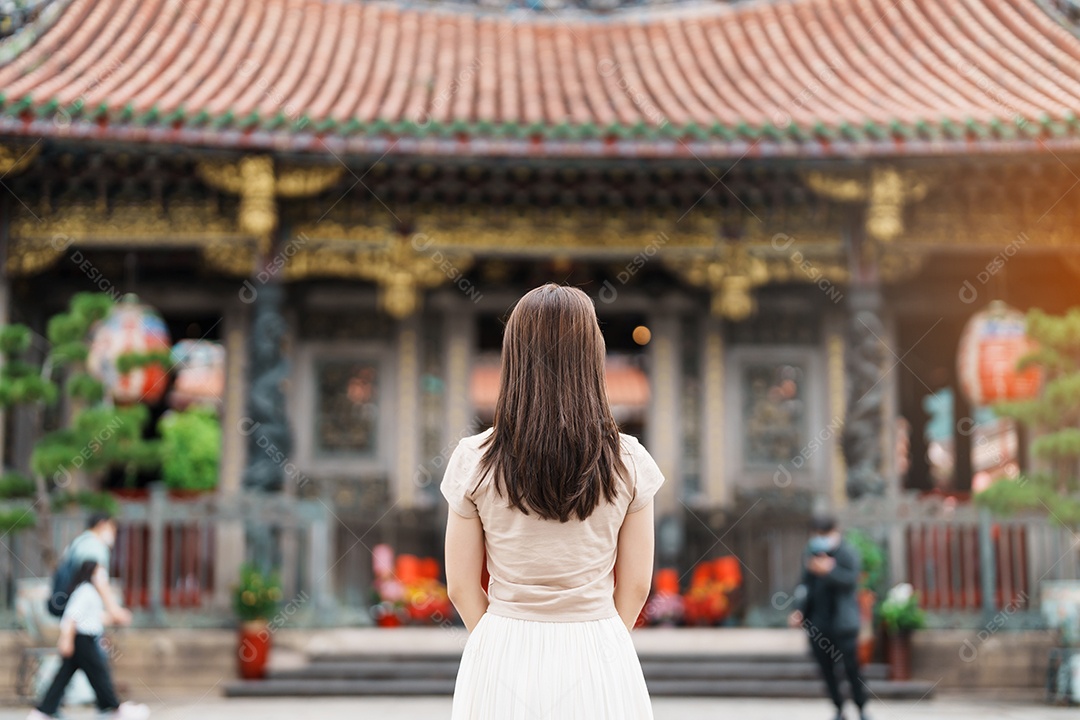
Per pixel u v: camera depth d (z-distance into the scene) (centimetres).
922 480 2094
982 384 1387
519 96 1553
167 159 1441
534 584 331
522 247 1554
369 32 1762
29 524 1252
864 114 1420
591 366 337
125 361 1265
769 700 1238
